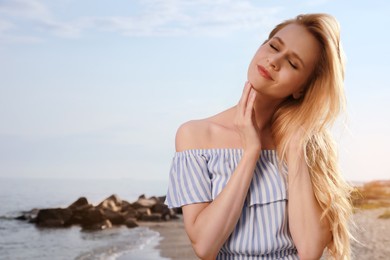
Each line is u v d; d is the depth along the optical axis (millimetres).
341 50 1936
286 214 1909
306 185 1907
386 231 8633
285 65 1832
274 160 1938
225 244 1861
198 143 1916
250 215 1867
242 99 1852
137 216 11875
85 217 11070
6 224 10703
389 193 11203
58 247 8828
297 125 1936
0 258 8172
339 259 1974
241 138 1869
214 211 1771
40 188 12625
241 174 1795
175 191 1903
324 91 1915
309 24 1894
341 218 1985
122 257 7688
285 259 1904
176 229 10648
